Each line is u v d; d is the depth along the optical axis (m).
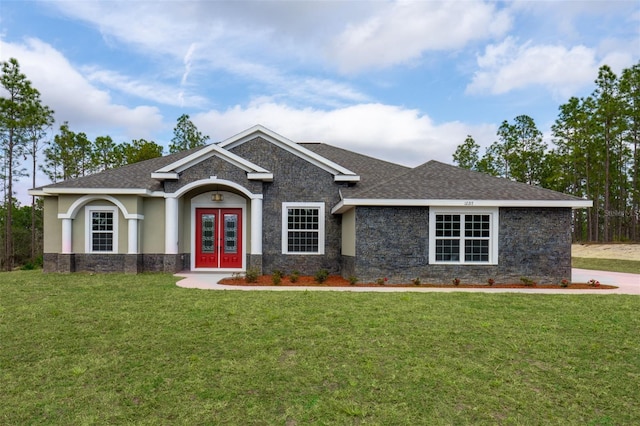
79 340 6.92
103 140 45.94
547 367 5.98
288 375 5.60
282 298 10.45
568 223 13.90
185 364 5.95
